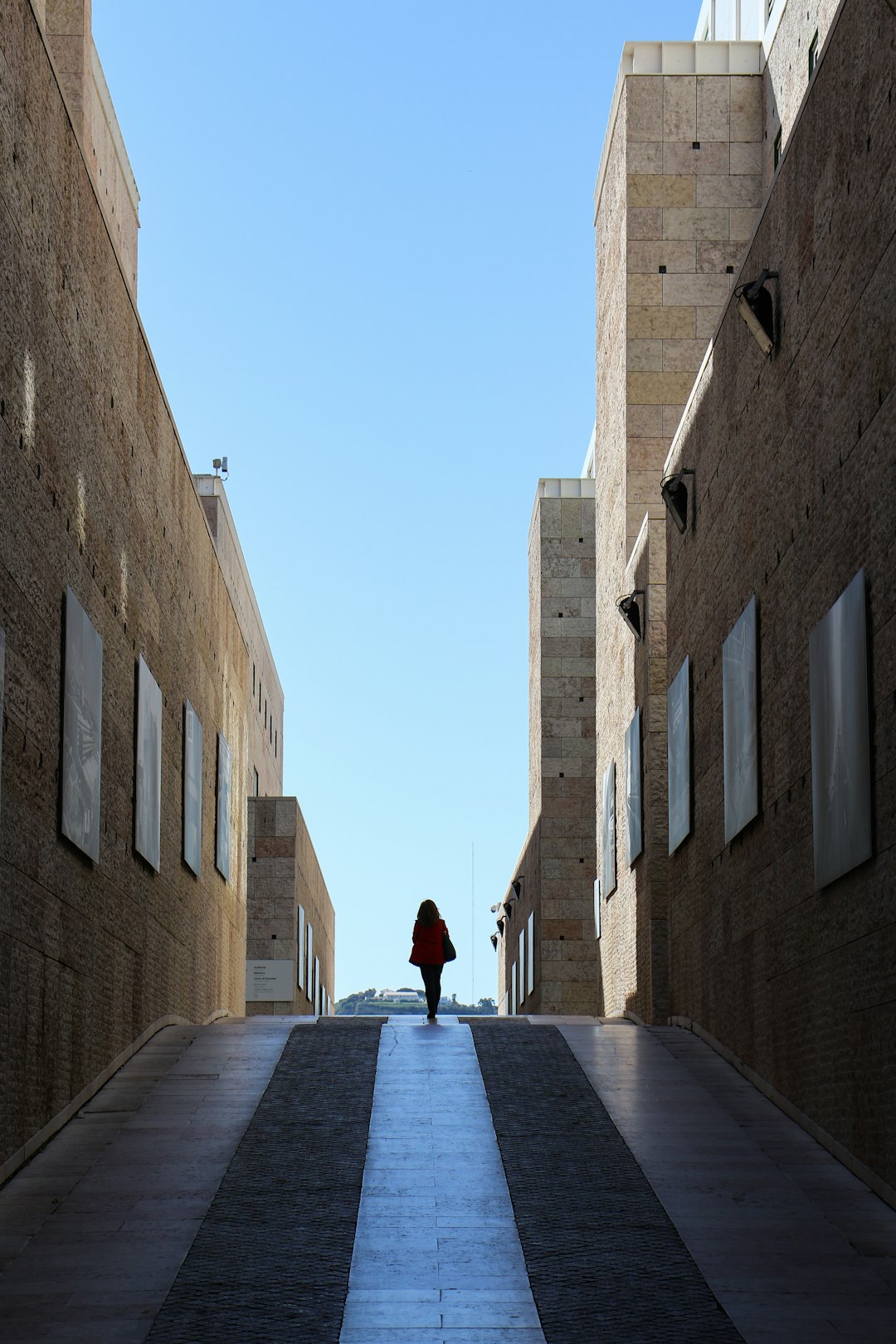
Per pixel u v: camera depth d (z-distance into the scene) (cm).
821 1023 1431
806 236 1506
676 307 2900
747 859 1769
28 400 1338
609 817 3011
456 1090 1602
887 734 1216
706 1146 1398
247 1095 1591
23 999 1327
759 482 1722
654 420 2866
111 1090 1636
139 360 1945
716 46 2973
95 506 1647
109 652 1730
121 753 1809
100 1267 1048
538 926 4375
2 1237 1119
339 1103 1540
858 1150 1305
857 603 1287
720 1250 1095
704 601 2059
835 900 1388
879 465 1247
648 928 2469
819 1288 1014
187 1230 1130
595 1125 1462
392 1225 1147
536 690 4578
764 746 1689
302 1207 1188
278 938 4488
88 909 1605
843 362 1369
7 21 1261
